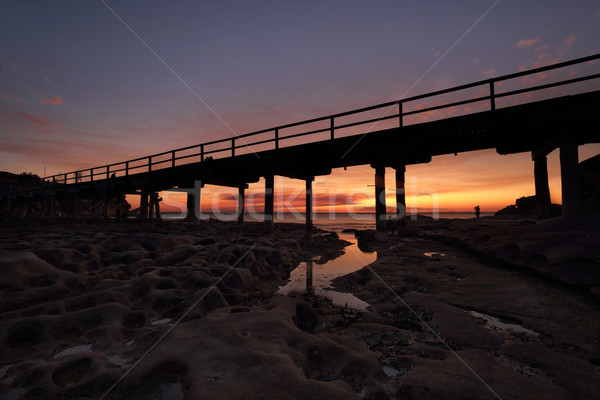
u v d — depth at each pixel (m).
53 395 2.29
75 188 23.70
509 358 2.92
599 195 10.68
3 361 2.90
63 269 6.03
